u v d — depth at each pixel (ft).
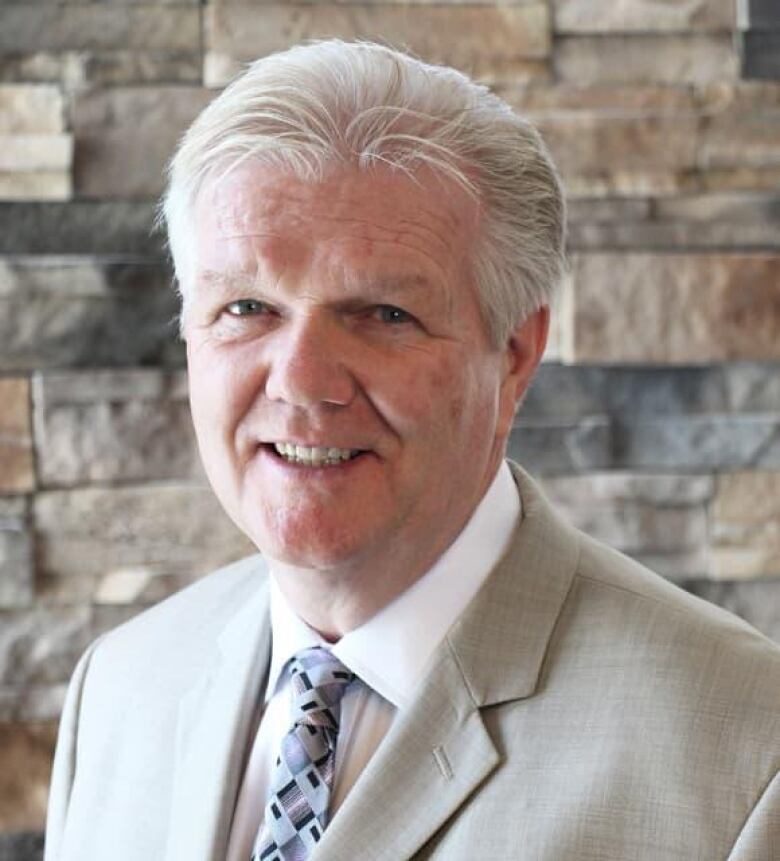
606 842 3.03
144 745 3.92
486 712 3.31
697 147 6.21
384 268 3.12
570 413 6.24
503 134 3.34
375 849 3.18
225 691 3.77
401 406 3.20
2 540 6.10
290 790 3.37
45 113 6.08
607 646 3.30
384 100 3.19
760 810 2.95
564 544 3.58
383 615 3.45
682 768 3.05
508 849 3.09
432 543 3.38
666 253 6.23
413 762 3.26
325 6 6.13
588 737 3.17
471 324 3.30
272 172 3.16
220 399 3.30
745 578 6.26
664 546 6.27
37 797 6.13
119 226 6.12
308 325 3.15
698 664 3.20
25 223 6.09
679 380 6.25
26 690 6.13
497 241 3.32
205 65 6.12
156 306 6.14
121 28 6.10
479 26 6.15
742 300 6.23
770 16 6.20
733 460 6.27
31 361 6.10
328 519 3.22
